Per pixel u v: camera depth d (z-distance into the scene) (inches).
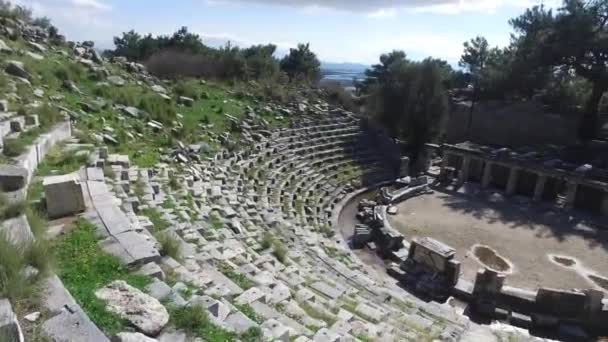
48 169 508.4
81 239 361.1
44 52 984.3
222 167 964.6
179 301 289.9
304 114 1589.6
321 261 706.2
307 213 1067.9
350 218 1153.4
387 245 929.5
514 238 1015.6
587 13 1339.8
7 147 471.8
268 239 631.2
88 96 896.3
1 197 372.5
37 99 711.7
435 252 794.8
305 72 2304.4
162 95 1161.4
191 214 581.9
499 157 1343.5
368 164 1521.9
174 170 758.5
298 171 1252.5
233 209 737.0
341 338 342.6
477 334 529.3
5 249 268.7
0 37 898.1
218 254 476.4
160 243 408.8
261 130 1310.3
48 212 400.5
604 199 1166.3
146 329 249.0
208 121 1163.3
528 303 703.1
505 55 1710.1
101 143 709.9
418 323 507.5
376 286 666.8
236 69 1743.4
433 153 1614.2
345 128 1633.9
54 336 223.8
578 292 685.9
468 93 1991.9
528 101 1700.3
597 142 1418.6
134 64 1312.7
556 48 1380.4
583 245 986.7
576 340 653.3
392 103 1653.5
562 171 1210.0
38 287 265.1
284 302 395.5
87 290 279.6
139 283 307.1
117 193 507.2
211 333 265.3
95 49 1232.8
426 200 1285.7
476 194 1344.7
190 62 1651.1
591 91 1594.5
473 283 781.3
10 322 211.9
